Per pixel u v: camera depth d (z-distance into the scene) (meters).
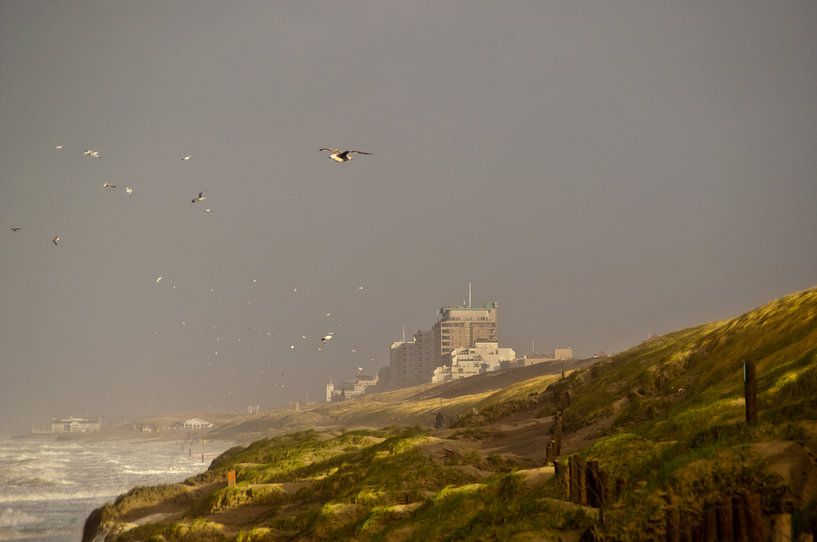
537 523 32.84
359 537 47.16
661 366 80.00
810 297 69.50
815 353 48.06
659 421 54.62
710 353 77.69
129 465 193.75
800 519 26.17
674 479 29.94
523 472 45.38
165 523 66.69
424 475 59.16
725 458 29.83
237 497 68.12
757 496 26.25
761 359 63.50
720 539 26.41
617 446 43.12
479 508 43.69
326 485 66.12
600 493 34.47
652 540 28.95
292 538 53.84
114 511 75.81
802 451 29.69
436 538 41.75
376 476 61.34
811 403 36.66
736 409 46.12
